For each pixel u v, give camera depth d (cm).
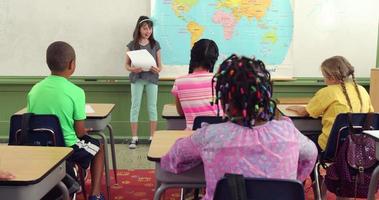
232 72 146
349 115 246
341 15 484
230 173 139
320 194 274
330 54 490
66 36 479
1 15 471
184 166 169
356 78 493
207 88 265
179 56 485
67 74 267
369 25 488
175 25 480
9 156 195
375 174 222
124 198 326
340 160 244
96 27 479
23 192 164
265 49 485
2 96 489
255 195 132
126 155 448
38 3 473
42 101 256
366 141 238
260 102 146
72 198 235
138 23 463
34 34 477
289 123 156
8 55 479
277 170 145
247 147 146
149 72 467
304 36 486
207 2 477
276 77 489
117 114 496
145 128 499
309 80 490
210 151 150
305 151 157
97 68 486
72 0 474
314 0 481
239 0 477
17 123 250
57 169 190
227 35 482
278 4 479
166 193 336
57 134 247
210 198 149
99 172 289
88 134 297
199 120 235
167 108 320
